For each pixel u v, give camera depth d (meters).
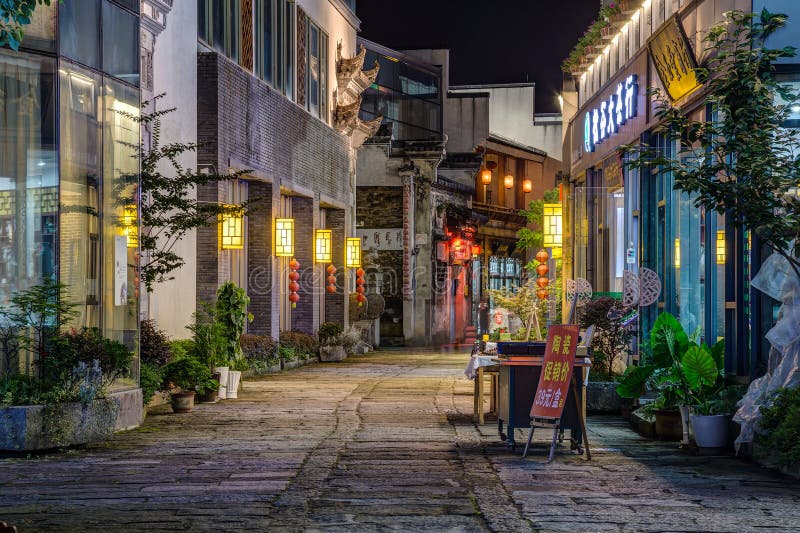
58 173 13.20
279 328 30.58
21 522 8.34
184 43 20.61
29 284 13.02
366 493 9.60
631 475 10.70
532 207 53.88
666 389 13.69
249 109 25.19
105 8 14.49
